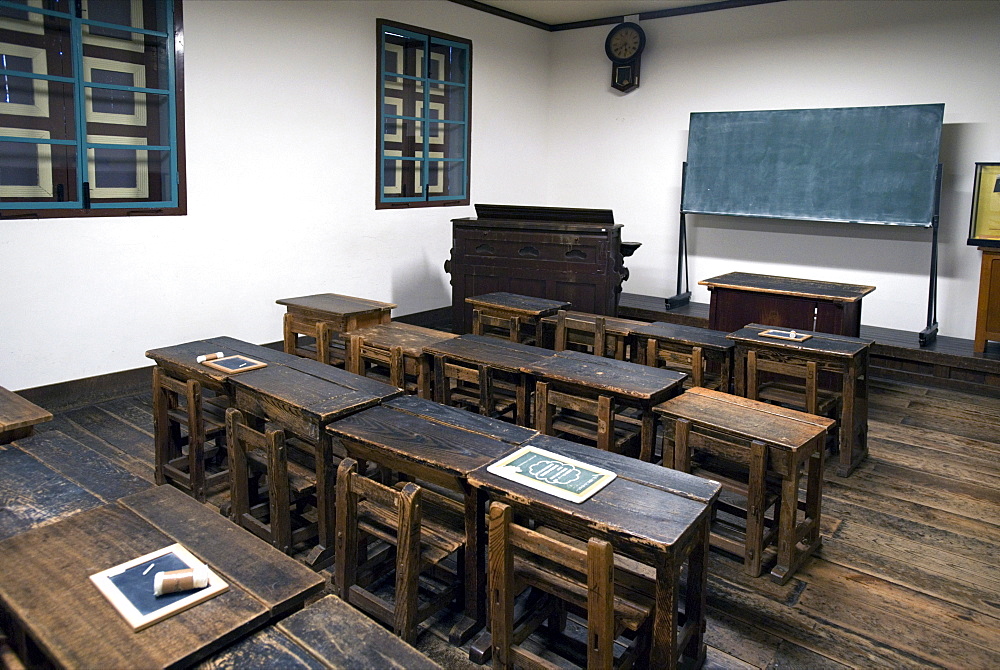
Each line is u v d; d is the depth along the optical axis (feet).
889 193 19.58
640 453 10.78
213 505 10.02
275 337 18.83
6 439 8.28
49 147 14.16
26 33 13.66
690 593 7.31
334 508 8.93
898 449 13.78
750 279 17.92
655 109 25.00
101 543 5.58
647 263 25.94
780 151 21.26
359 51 19.90
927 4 19.65
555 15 25.44
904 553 9.91
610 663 5.98
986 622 8.39
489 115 24.85
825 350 12.14
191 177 16.42
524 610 7.80
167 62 15.69
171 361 10.78
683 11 23.95
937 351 18.01
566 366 11.25
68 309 14.61
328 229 19.81
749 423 9.19
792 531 8.93
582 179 27.14
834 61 21.38
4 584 5.00
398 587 7.23
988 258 17.49
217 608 4.86
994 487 12.11
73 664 4.24
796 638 8.00
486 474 7.09
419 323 23.17
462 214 24.29
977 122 19.30
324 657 4.66
